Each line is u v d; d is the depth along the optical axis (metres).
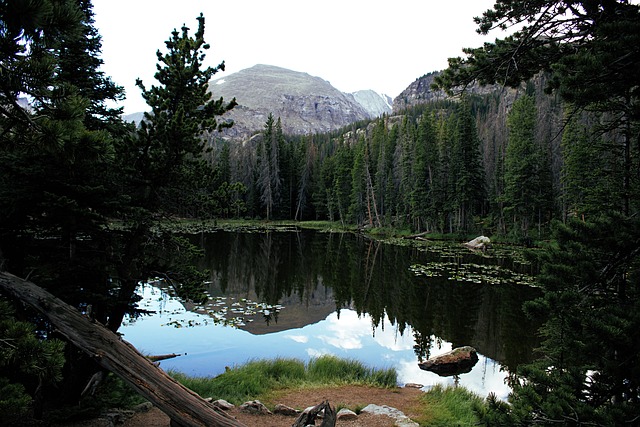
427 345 14.23
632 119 3.75
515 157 42.03
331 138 136.75
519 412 3.25
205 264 29.28
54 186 6.73
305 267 29.25
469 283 23.00
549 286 3.58
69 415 5.78
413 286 22.69
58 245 7.32
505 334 15.23
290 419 7.93
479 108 90.31
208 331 14.60
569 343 3.32
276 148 71.00
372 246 40.66
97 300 6.95
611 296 3.52
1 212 6.57
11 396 3.17
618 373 2.94
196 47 8.38
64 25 2.43
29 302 4.23
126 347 4.62
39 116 2.64
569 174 27.33
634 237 3.34
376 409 8.48
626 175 5.32
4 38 2.30
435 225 50.69
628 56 3.26
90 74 10.29
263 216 71.88
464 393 9.77
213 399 8.49
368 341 14.70
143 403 7.40
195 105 8.55
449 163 49.53
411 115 141.38
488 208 55.34
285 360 11.84
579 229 3.59
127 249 8.05
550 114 41.59
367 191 61.38
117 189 7.88
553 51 4.73
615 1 3.75
